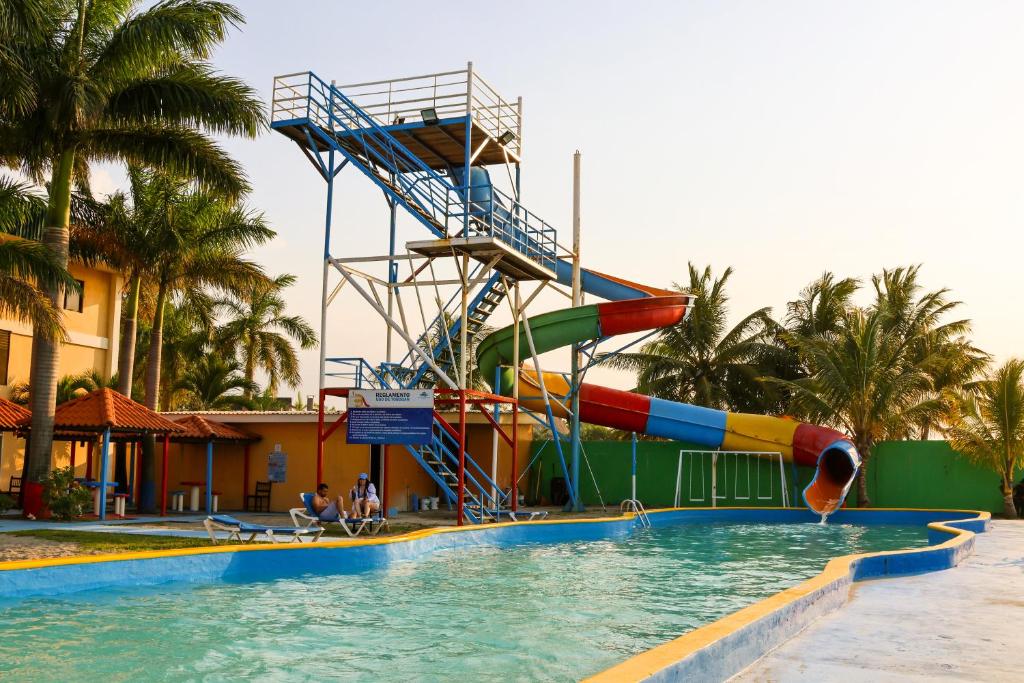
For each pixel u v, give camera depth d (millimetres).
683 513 25281
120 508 20781
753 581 13102
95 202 24391
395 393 19766
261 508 25016
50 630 8516
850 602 8883
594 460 30922
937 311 42750
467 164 21562
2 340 27094
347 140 23109
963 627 7340
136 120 20453
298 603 10391
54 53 19500
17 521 18812
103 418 20078
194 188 22812
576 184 28266
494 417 25609
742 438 29156
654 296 27141
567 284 28922
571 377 27219
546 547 17766
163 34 19250
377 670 7258
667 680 4555
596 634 8836
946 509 27656
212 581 11602
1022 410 27062
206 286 26938
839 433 28516
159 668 7199
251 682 6844
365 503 18156
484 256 22484
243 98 20484
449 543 16234
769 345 43156
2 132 19641
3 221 20562
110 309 30391
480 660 7652
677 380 44000
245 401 48906
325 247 22422
